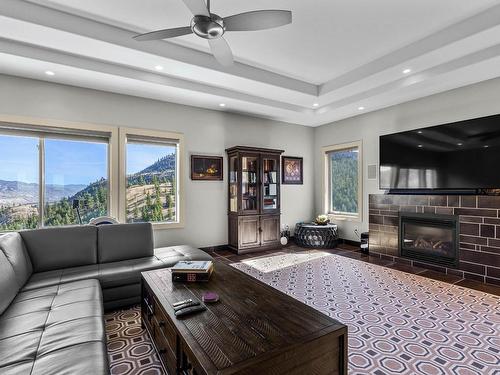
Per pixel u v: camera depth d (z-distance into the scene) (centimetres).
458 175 356
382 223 439
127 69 336
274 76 393
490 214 323
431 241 392
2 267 190
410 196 403
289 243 557
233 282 203
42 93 344
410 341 204
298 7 248
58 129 356
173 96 406
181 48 319
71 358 122
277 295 179
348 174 547
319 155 596
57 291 208
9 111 327
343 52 333
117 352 195
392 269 381
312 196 607
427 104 407
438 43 288
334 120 554
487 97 346
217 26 196
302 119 545
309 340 127
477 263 334
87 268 264
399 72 349
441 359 183
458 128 356
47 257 261
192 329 136
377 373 170
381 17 263
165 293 182
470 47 285
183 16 262
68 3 242
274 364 117
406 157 415
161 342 171
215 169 477
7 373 112
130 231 310
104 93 383
